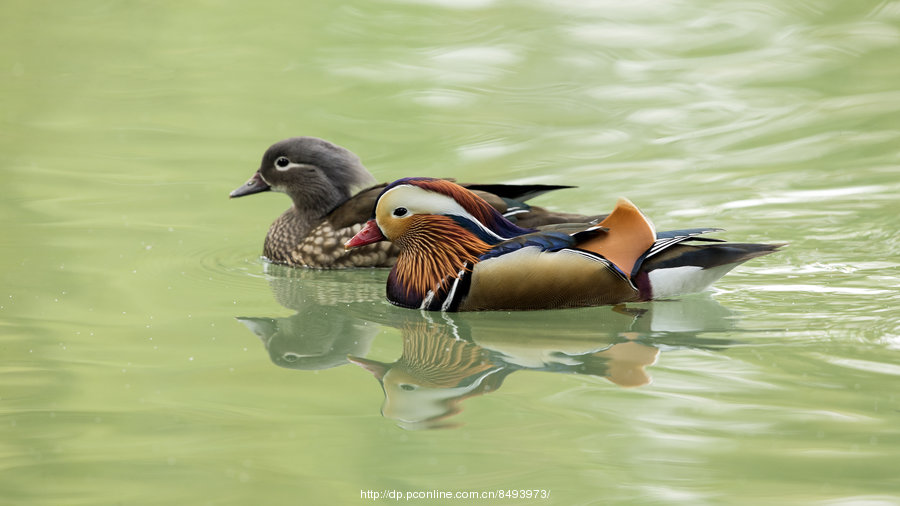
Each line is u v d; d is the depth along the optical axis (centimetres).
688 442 819
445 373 994
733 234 1401
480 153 1836
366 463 802
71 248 1432
